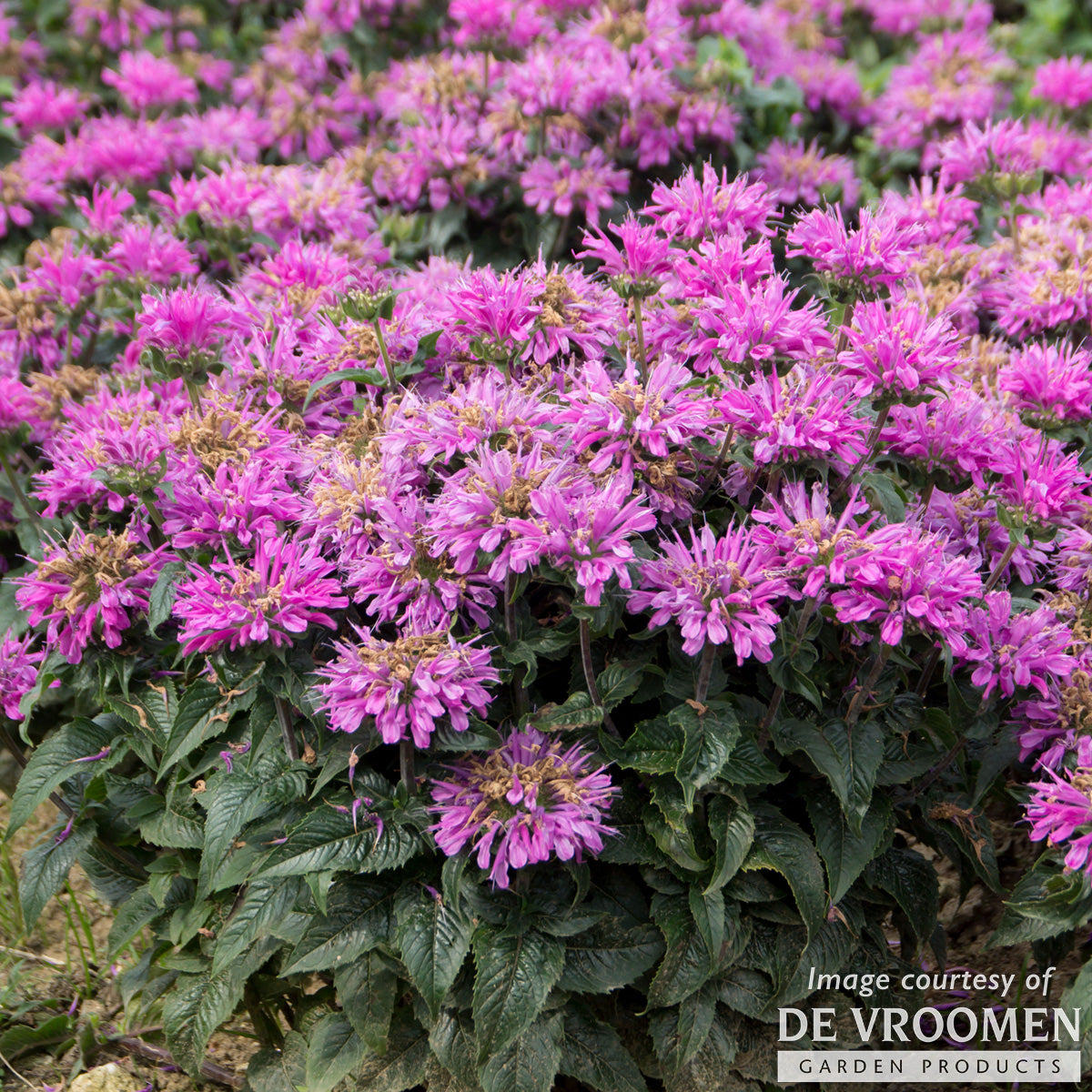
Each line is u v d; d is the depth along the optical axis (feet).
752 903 2.00
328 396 2.22
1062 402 1.99
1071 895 1.93
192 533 1.98
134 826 2.20
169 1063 2.35
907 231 2.06
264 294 2.52
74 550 2.06
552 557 1.81
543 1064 1.92
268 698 2.00
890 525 1.85
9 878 2.60
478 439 1.92
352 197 2.95
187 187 2.87
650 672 2.01
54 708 2.63
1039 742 2.03
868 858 1.93
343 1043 1.99
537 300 2.10
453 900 1.85
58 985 2.48
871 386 1.90
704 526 1.88
